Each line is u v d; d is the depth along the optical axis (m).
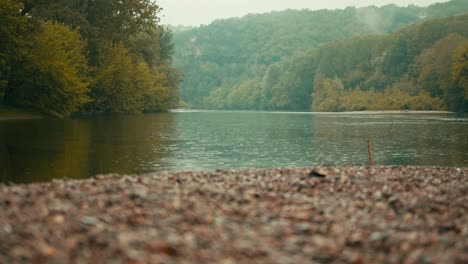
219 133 55.22
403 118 102.88
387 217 13.59
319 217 13.23
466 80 134.88
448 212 14.38
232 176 20.27
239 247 10.26
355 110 186.88
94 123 65.12
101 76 92.56
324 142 44.94
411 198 16.08
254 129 64.19
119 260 9.20
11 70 71.00
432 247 10.82
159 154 33.16
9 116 68.31
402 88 186.88
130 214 12.37
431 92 170.62
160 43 158.62
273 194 16.28
